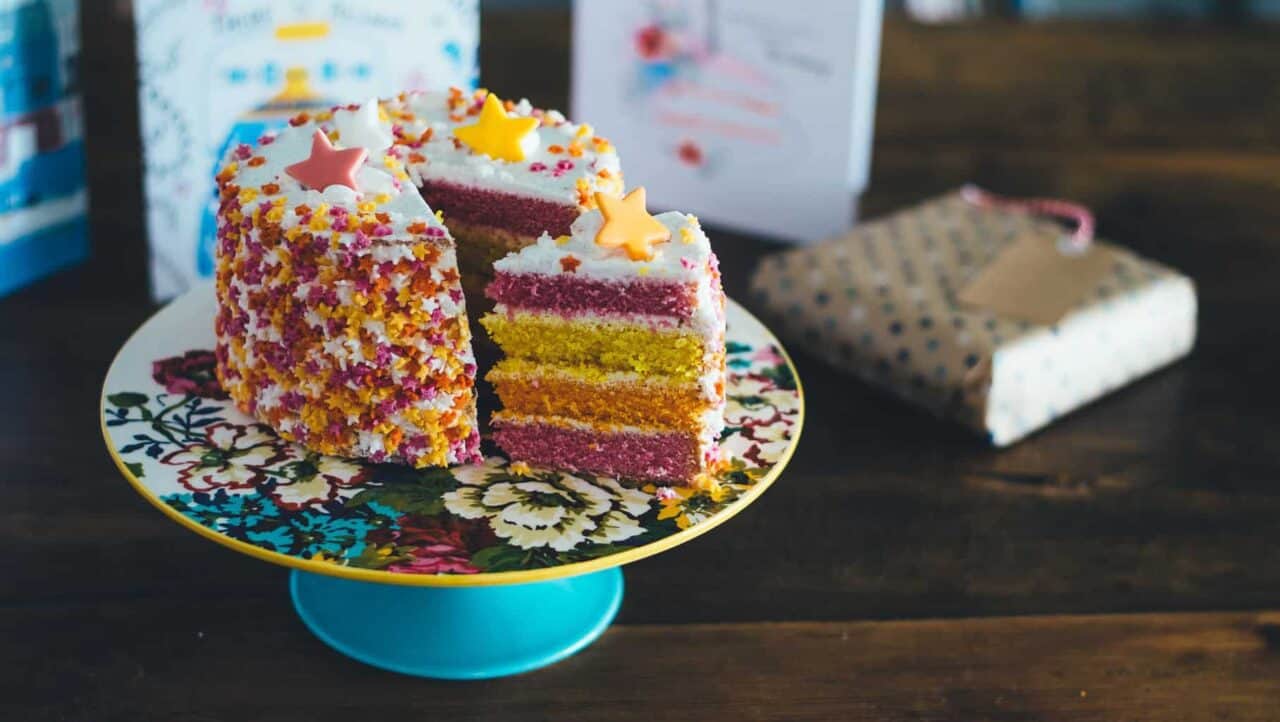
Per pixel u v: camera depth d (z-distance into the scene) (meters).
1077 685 0.85
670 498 0.83
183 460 0.84
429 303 0.83
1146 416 1.04
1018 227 1.12
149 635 0.84
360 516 0.81
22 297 1.05
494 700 0.82
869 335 1.04
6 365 0.99
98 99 1.24
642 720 0.81
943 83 1.36
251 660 0.83
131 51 1.29
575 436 0.85
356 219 0.84
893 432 1.00
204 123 1.03
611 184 0.91
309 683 0.82
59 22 1.04
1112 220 1.21
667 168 1.19
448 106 0.96
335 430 0.85
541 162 0.91
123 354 0.90
